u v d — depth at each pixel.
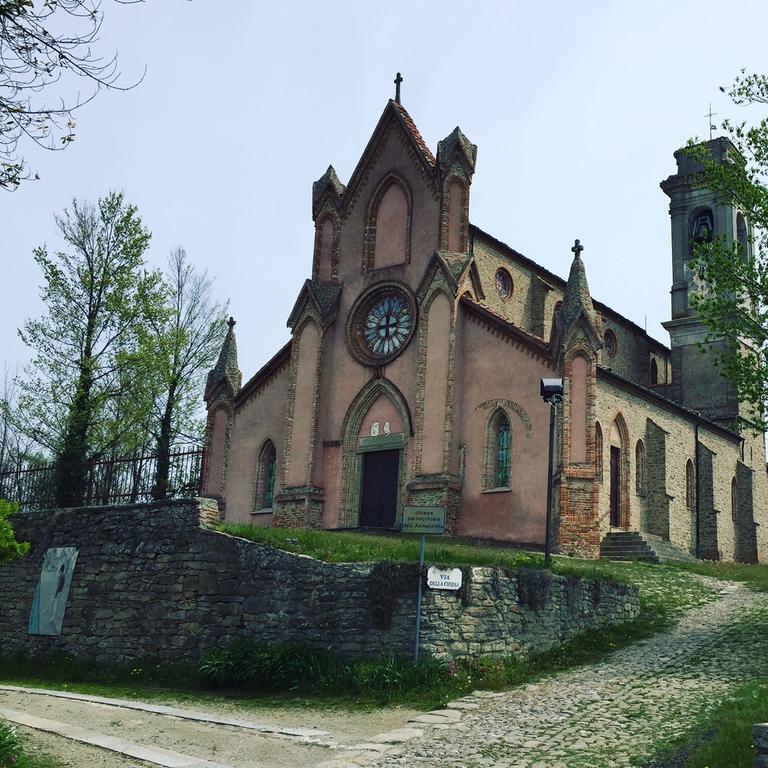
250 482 45.50
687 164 63.16
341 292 44.25
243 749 15.19
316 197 46.19
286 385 45.56
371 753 14.65
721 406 57.47
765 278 25.61
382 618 20.88
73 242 42.72
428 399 39.09
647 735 14.79
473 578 21.31
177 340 44.53
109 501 36.38
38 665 27.56
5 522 18.70
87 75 11.52
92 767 13.70
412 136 43.31
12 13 11.16
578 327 36.38
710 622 25.02
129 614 26.00
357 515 41.28
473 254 44.12
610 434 40.88
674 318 61.03
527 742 14.97
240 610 23.36
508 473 37.31
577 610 24.05
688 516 46.94
